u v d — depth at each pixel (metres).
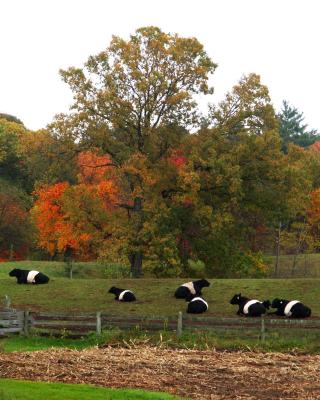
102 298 30.69
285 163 41.25
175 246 39.47
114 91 40.47
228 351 21.88
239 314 27.28
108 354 20.19
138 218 39.91
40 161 42.00
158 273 40.94
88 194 41.22
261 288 31.91
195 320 24.58
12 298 30.62
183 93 39.25
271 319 25.14
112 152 41.78
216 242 41.53
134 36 41.09
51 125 41.09
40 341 23.69
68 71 41.06
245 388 16.02
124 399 14.04
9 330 24.36
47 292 31.77
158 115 41.06
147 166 40.06
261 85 42.44
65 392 14.39
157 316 24.66
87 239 41.47
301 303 26.72
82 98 41.06
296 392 15.67
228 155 39.91
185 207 41.16
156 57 40.69
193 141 41.25
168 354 20.67
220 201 41.19
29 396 13.88
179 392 15.38
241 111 42.03
